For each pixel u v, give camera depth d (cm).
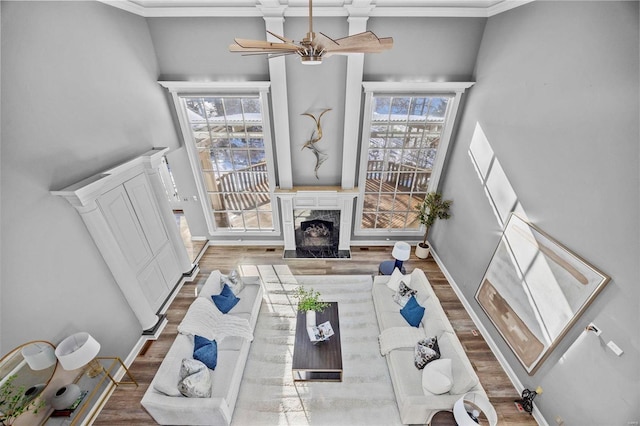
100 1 329
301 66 441
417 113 492
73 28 294
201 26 419
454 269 505
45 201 264
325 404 324
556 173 289
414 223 608
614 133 230
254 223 607
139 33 401
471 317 447
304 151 513
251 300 424
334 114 479
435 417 271
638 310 215
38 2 257
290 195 532
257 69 445
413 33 423
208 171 552
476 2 380
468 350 394
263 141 514
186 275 511
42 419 265
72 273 292
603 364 242
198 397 284
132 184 382
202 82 448
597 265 248
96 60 324
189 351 329
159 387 281
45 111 263
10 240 235
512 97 354
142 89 409
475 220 439
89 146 314
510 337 353
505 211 370
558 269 285
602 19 238
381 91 462
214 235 617
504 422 312
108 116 343
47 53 266
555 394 291
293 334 411
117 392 340
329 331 367
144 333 400
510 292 355
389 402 325
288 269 550
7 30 231
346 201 545
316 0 379
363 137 503
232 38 426
